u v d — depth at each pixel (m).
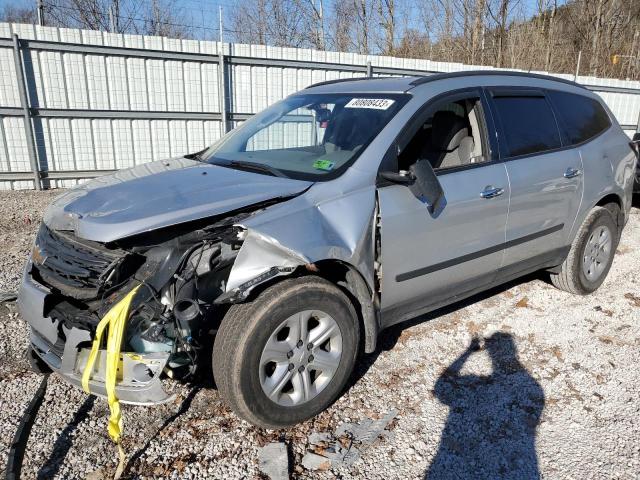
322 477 2.53
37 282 2.79
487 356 3.65
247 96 10.48
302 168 3.22
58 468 2.54
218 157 3.72
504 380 3.37
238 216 2.71
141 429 2.82
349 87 3.92
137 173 3.37
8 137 8.74
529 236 3.95
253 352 2.57
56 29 8.53
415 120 3.32
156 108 9.67
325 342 2.90
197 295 2.53
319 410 2.91
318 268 2.93
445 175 3.37
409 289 3.27
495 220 3.62
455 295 3.66
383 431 2.86
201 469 2.55
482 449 2.75
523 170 3.77
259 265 2.55
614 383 3.37
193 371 2.63
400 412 3.02
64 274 2.69
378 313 3.16
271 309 2.58
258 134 3.90
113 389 2.40
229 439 2.76
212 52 9.83
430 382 3.32
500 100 3.82
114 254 2.62
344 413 3.00
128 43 9.09
